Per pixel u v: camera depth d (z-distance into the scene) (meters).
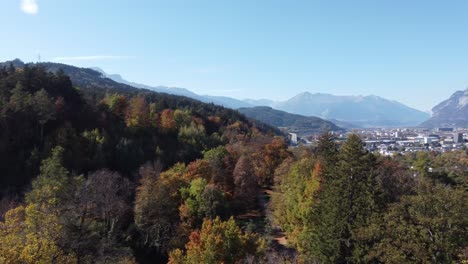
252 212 59.59
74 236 33.16
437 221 26.41
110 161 66.12
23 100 65.38
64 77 85.62
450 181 56.25
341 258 34.59
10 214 32.84
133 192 54.03
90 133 68.50
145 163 67.00
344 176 36.91
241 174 60.19
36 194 41.91
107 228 44.28
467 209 26.83
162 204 47.84
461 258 25.36
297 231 42.97
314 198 42.25
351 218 35.47
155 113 97.44
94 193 46.84
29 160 56.03
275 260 32.03
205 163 60.00
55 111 68.25
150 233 45.97
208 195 47.81
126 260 33.94
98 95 114.56
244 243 31.84
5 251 18.55
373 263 31.12
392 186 43.03
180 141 87.25
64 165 56.97
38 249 20.77
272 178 76.19
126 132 79.50
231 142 99.44
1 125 58.62
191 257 31.11
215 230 32.53
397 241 28.42
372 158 38.91
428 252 26.55
